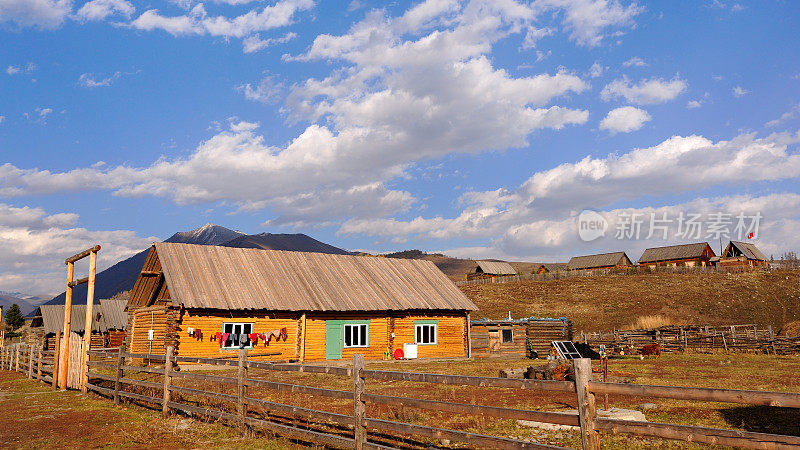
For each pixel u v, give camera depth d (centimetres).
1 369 2767
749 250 8200
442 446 844
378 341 3192
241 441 904
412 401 722
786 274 6588
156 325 2805
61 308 4825
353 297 3172
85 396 1512
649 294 6475
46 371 1986
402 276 3650
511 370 1983
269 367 919
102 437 965
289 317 2930
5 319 7569
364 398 774
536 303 6750
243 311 2797
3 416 1201
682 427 509
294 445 865
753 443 470
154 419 1126
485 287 8131
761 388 1552
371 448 744
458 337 3434
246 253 3234
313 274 3294
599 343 3759
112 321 4525
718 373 2028
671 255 9056
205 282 2808
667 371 2120
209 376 1070
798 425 973
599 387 559
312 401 1343
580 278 7950
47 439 959
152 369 1235
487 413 651
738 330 4497
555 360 1944
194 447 874
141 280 3006
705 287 6494
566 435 911
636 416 1005
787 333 3784
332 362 2962
